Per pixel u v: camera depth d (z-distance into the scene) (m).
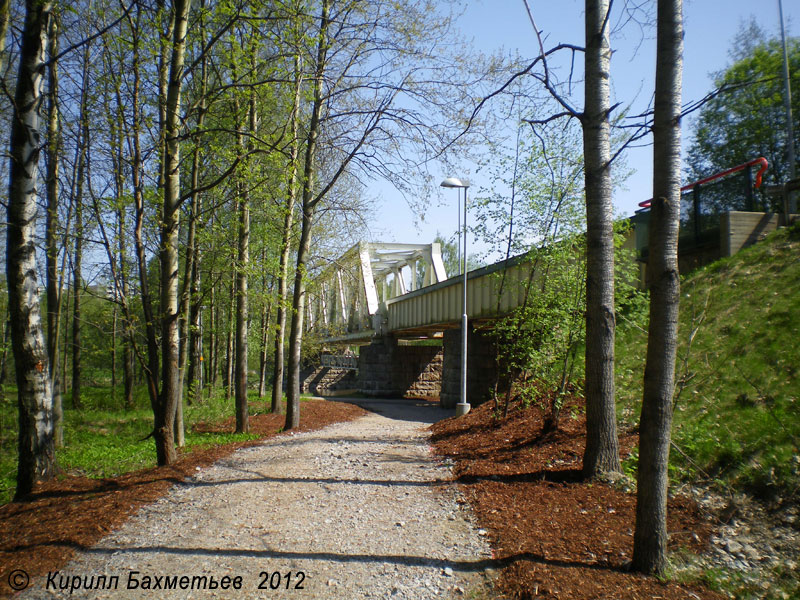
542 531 5.73
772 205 14.15
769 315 9.23
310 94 10.34
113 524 6.35
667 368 4.64
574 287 10.05
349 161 13.01
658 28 4.84
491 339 22.41
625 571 4.71
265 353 26.45
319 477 8.71
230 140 12.84
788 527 5.29
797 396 7.19
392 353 37.38
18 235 7.94
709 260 13.31
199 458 10.30
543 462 8.60
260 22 9.44
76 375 21.48
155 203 10.05
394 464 9.77
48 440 8.20
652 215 4.76
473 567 5.06
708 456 6.75
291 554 5.46
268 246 17.08
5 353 17.50
